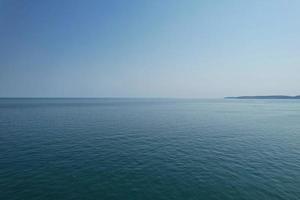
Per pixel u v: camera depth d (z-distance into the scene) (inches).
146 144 1171.3
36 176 686.5
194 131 1624.0
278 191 599.2
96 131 1566.2
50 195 561.6
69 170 748.0
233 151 1035.9
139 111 3688.5
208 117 2743.6
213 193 587.5
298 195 575.8
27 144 1127.6
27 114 2815.0
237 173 737.6
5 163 809.5
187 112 3590.1
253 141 1274.6
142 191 596.4
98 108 4439.0
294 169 778.8
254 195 576.4
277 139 1346.0
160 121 2240.4
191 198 559.5
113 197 559.8
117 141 1237.1
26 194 562.9
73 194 570.9
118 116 2731.3
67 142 1189.7
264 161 876.0
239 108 4977.9
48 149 1030.4
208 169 775.7
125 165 810.8
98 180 665.6
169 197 564.4
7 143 1144.8
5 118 2320.4
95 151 1008.9
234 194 582.9
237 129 1745.8
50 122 2039.9
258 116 2920.8
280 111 3949.3
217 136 1430.9
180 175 716.0
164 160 880.3
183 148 1089.4
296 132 1614.2
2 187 600.4
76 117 2544.3
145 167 791.1
